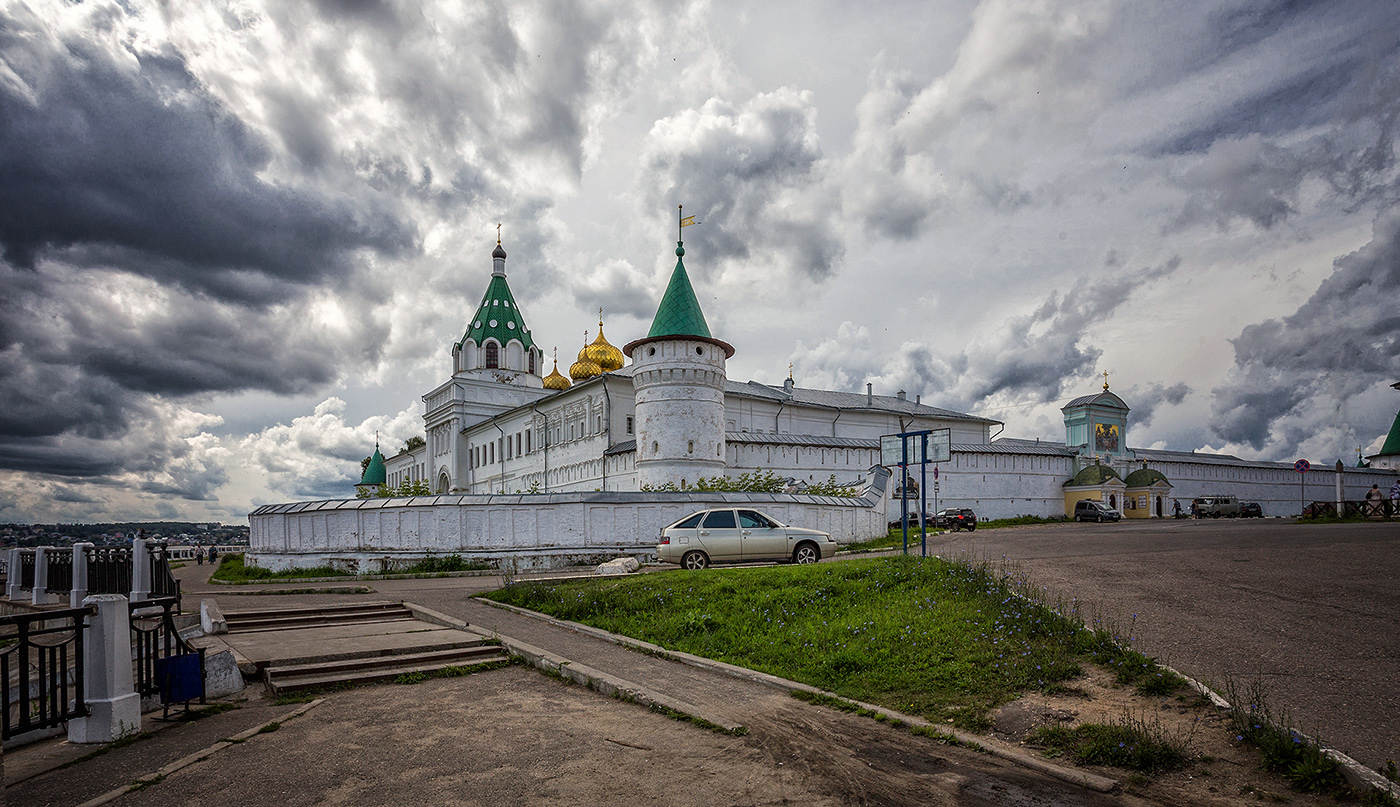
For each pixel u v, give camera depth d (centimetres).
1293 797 488
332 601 1505
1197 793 507
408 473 8300
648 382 3722
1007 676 766
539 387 7044
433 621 1266
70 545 1862
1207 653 768
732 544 1820
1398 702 610
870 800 517
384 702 796
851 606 1129
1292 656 739
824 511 2759
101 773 604
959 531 3803
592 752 623
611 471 4359
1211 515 5672
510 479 5912
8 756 654
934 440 1570
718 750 623
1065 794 520
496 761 605
